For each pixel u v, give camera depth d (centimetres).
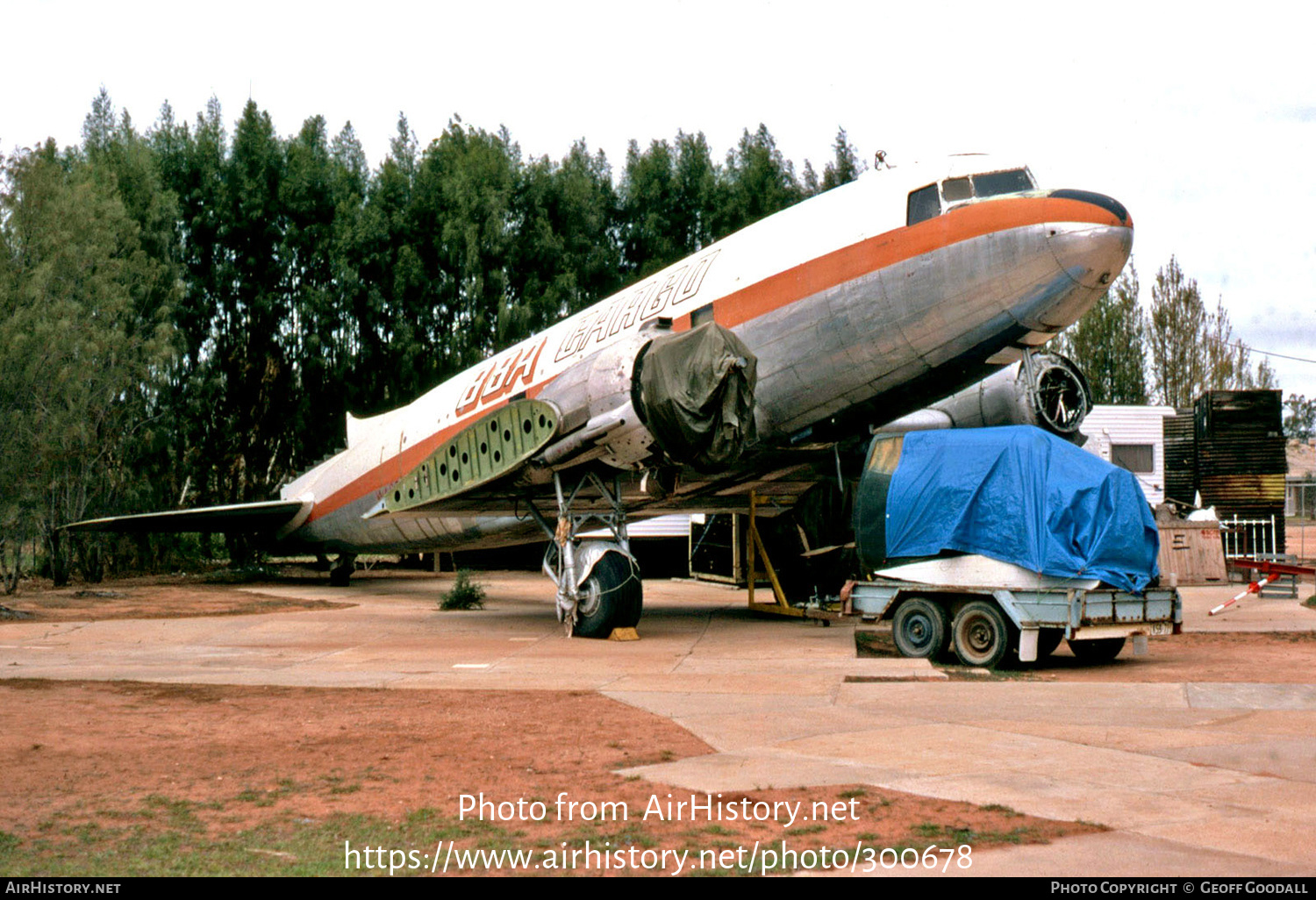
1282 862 531
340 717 996
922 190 1491
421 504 1970
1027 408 1678
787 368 1606
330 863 555
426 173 3994
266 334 3869
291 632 1848
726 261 1708
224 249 3897
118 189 3597
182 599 2594
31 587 3172
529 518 2141
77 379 2756
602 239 4397
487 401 2150
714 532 2958
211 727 946
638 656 1453
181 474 3856
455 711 1019
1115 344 5812
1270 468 3134
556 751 830
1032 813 630
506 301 3981
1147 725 915
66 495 3092
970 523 1345
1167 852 551
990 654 1305
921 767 759
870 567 1461
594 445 1633
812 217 1620
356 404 3881
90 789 721
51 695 1138
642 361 1534
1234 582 2627
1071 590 1244
